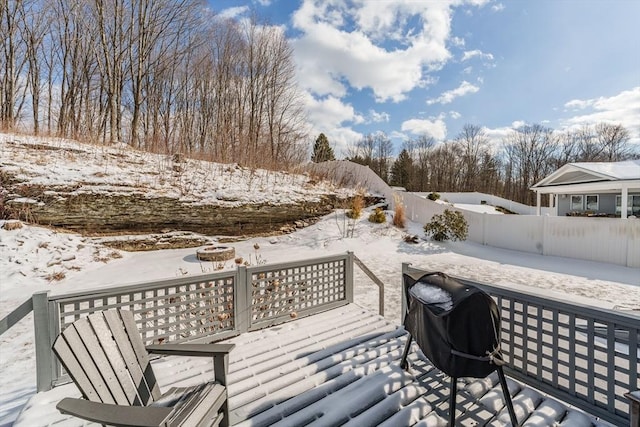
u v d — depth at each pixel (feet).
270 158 41.22
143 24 41.60
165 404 4.98
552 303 6.18
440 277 6.67
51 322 6.61
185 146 39.52
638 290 17.71
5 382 7.82
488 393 6.46
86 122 39.06
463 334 5.17
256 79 52.44
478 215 33.42
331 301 12.00
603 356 6.93
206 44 50.14
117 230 24.02
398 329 10.02
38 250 19.22
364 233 32.37
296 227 32.89
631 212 36.78
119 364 5.11
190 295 8.77
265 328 10.11
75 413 3.69
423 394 6.55
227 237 28.45
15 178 21.47
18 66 40.60
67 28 41.52
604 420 5.46
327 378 7.22
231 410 5.92
